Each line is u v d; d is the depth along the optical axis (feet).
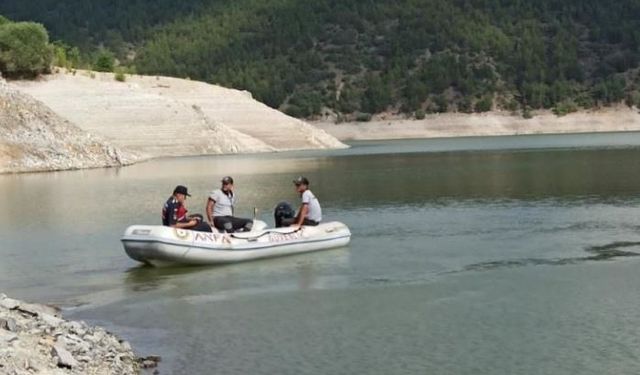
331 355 63.41
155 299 82.38
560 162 262.67
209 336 68.95
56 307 80.07
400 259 99.96
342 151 379.76
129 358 61.93
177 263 96.37
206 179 216.33
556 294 80.53
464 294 81.51
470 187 185.37
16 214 149.59
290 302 79.92
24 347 57.00
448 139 564.30
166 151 349.00
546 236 115.03
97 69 534.78
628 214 134.62
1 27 391.86
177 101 374.63
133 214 146.00
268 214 143.02
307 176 223.51
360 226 127.85
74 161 269.03
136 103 363.35
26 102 279.69
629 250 102.83
